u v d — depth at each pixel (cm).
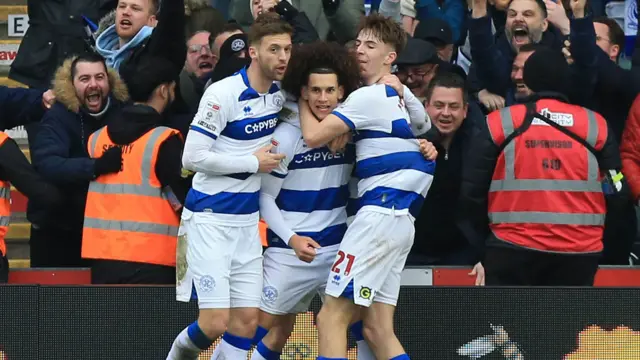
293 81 1888
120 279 2178
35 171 2250
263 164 1864
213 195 1881
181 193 2200
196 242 1884
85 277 2292
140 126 2209
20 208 2834
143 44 2458
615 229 2377
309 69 1881
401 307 2181
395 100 1889
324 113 1886
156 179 2191
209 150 1861
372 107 1867
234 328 1906
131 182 2191
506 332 2180
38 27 2736
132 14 2609
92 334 2161
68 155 2338
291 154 1908
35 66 2714
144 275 2178
